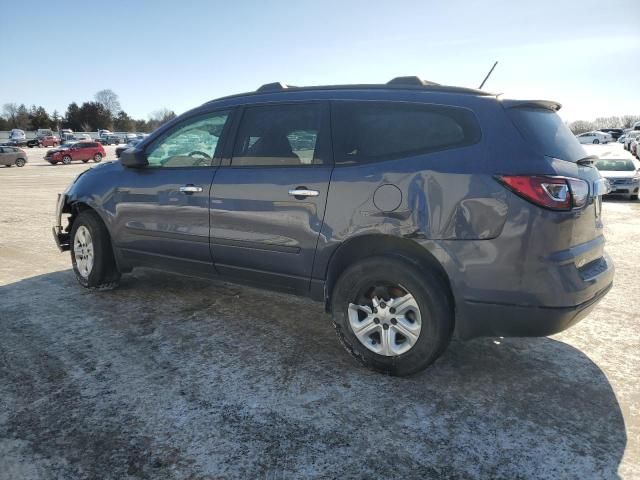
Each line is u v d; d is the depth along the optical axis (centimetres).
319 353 362
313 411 285
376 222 315
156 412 282
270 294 499
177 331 400
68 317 428
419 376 328
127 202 450
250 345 375
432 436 263
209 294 496
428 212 299
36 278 546
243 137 388
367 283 322
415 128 319
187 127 424
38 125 10662
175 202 414
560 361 352
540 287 281
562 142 312
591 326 421
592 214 311
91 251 486
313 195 340
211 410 285
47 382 314
